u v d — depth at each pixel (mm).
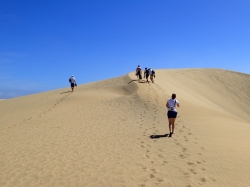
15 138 11883
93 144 10562
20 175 7559
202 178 7012
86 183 6922
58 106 20906
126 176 7289
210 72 51656
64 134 12336
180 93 26438
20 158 9039
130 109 17672
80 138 11539
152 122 14164
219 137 11133
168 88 27406
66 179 7207
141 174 7398
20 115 18750
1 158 9078
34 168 8078
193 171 7492
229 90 44406
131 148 9891
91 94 25422
